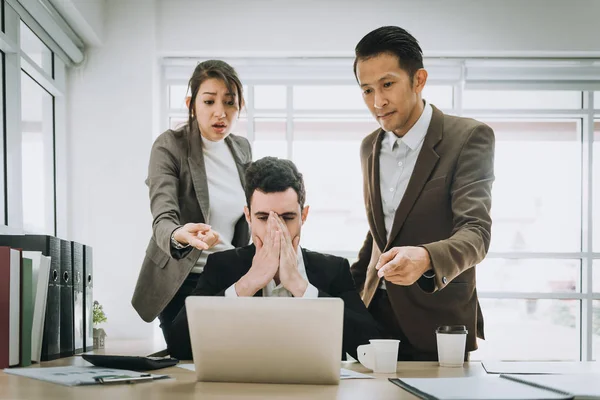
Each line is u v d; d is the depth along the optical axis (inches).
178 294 102.9
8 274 71.5
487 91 219.3
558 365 67.9
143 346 144.2
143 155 203.2
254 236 82.1
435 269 74.3
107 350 115.0
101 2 201.9
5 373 62.9
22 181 158.6
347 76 213.6
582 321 215.9
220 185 104.1
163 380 57.7
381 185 90.5
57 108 200.4
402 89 84.6
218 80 100.0
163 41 207.6
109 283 200.2
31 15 163.6
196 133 102.7
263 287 79.9
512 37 208.7
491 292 216.4
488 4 209.0
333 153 219.1
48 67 189.2
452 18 208.4
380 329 84.4
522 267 218.2
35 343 76.3
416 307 85.6
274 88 216.2
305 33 208.5
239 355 55.8
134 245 201.5
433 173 85.7
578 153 223.3
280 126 218.5
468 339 85.9
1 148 155.5
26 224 170.9
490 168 85.4
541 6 209.0
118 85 204.2
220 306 55.6
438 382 53.7
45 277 77.5
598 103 218.5
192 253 100.0
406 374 62.5
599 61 214.1
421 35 208.5
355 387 53.7
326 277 82.7
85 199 201.9
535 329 216.4
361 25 208.5
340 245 217.2
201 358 56.4
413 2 208.8
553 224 220.7
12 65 155.8
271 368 55.7
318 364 54.9
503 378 56.3
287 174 81.2
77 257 89.9
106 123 203.6
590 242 217.9
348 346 76.4
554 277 218.2
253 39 208.2
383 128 87.5
